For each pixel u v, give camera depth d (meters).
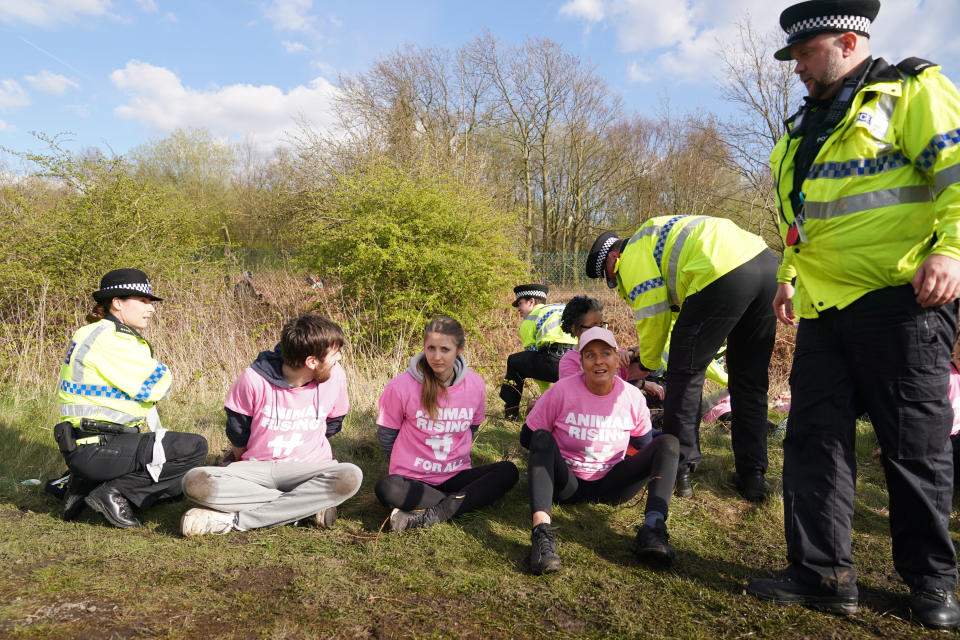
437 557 2.47
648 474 2.82
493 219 7.73
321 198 8.35
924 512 2.00
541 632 1.94
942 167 1.83
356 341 6.64
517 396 5.08
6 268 6.13
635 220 27.11
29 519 2.81
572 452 3.08
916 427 1.99
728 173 21.89
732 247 2.88
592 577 2.33
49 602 2.04
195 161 27.36
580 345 2.96
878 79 1.98
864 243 1.99
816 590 2.08
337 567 2.37
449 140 18.12
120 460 2.79
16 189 6.88
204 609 2.02
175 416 4.62
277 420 2.90
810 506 2.12
